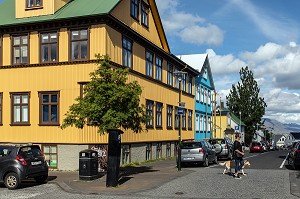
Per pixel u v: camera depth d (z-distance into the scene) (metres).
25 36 24.44
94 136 22.58
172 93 36.75
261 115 92.25
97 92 17.62
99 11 22.78
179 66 39.41
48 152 23.39
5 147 15.75
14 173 15.20
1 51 24.92
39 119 23.70
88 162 17.23
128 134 25.97
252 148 58.56
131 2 27.03
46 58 23.88
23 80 24.30
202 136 49.59
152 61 31.23
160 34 33.44
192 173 19.83
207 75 53.62
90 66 22.73
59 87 23.36
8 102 24.62
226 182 16.11
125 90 17.50
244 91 92.69
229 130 66.50
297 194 13.09
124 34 25.38
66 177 19.03
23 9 24.75
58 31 23.58
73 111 18.17
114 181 15.17
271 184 15.48
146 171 21.17
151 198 12.65
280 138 159.00
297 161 21.75
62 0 25.05
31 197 13.16
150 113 30.50
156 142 31.89
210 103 55.41
